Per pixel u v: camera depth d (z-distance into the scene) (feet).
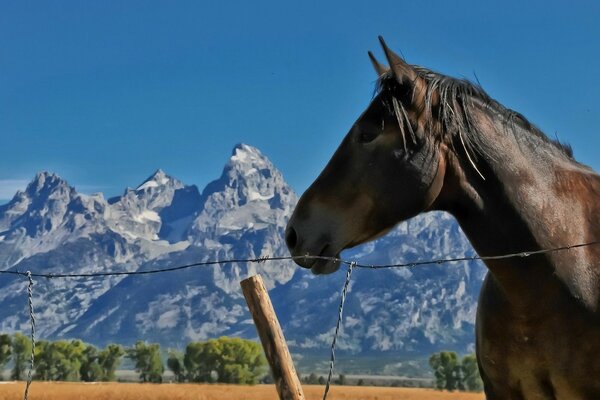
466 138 18.85
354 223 19.06
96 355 469.57
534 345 18.72
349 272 18.72
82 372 463.83
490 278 19.83
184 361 459.32
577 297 18.37
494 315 19.30
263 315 18.25
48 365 452.76
